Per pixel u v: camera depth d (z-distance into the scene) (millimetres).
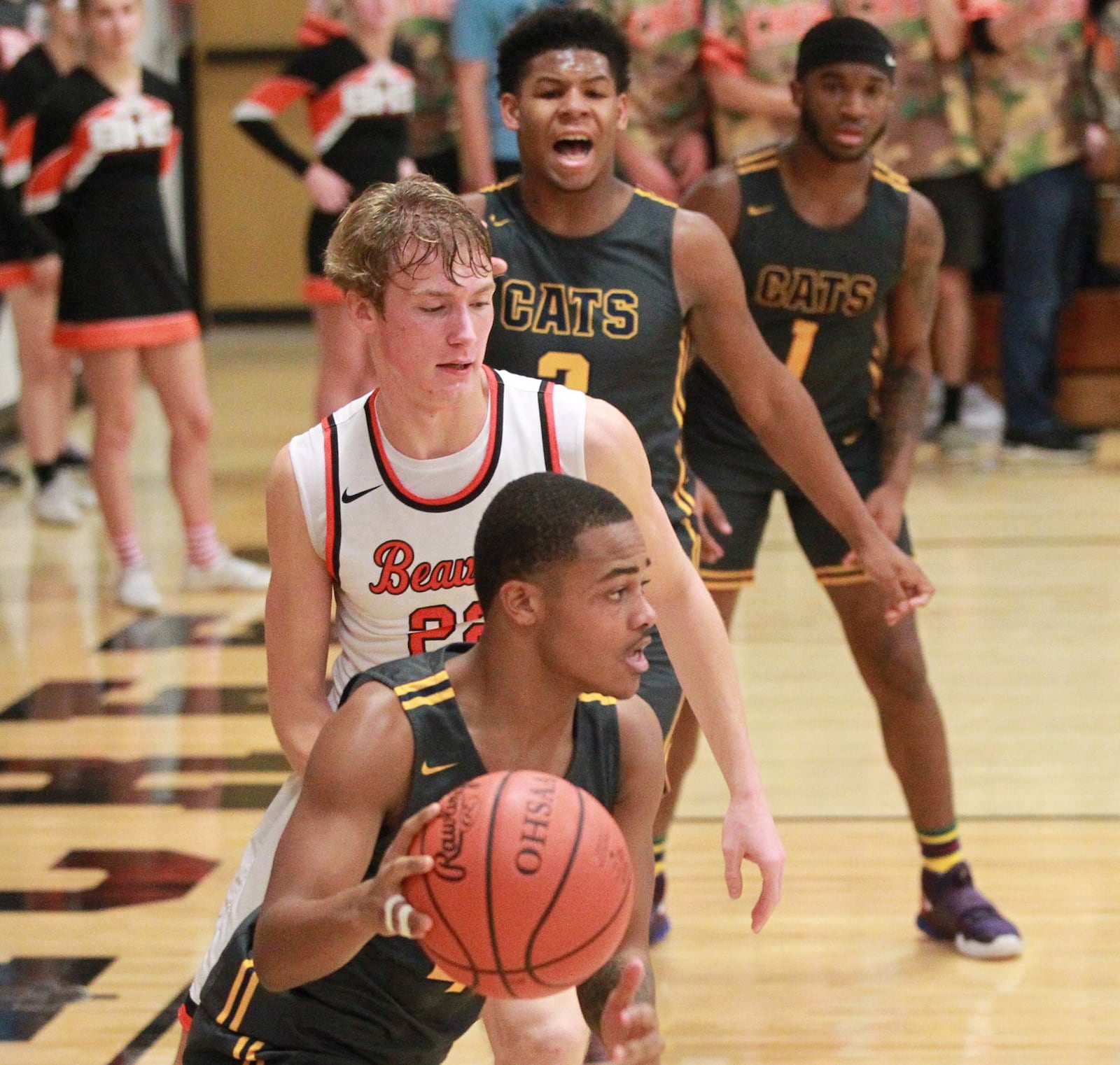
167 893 11633
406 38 22062
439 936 5293
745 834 6844
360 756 5641
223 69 37594
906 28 22141
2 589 19594
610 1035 5355
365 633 6887
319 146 20594
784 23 21156
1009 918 11164
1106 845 12242
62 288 18297
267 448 26812
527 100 8742
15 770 13984
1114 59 23734
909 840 12453
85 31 17891
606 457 6758
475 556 5719
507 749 5793
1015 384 24297
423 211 6266
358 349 20422
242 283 38906
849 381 11039
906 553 10922
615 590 5496
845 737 14508
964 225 23141
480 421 6641
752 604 18688
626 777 6062
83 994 10180
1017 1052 9461
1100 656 16391
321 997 6141
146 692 15969
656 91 21578
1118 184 25266
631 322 8844
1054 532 20781
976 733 14445
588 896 5238
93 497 24484
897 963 10641
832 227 10609
